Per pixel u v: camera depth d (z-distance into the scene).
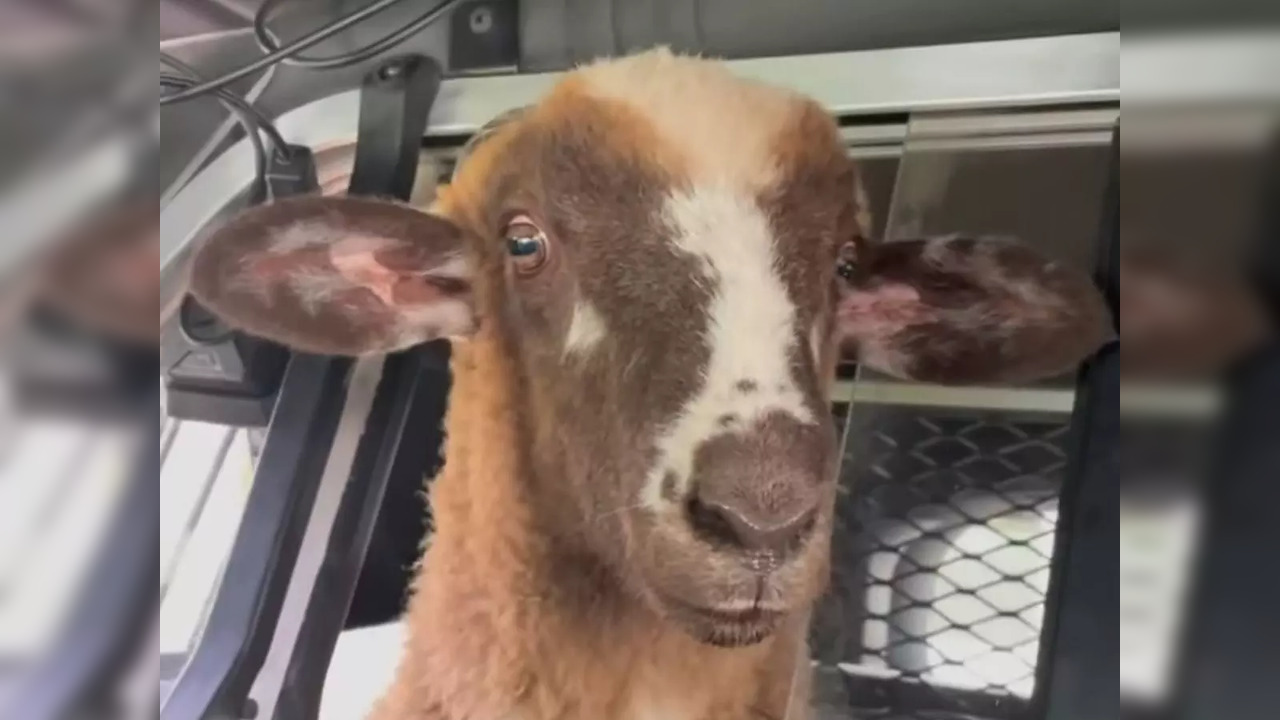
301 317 0.51
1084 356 0.51
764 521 0.36
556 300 0.45
